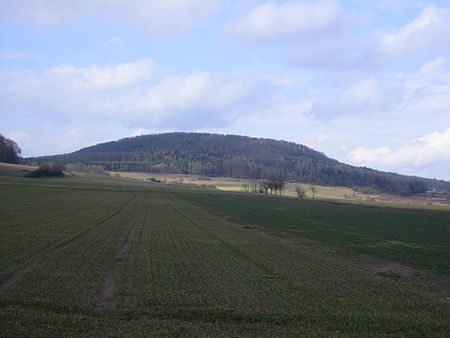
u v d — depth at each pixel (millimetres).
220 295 15609
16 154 187500
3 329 11320
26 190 88250
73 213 48844
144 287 16375
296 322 12977
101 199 79312
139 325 12094
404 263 26172
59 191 93125
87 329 11602
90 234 31719
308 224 51438
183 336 11352
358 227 49375
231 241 31938
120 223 41250
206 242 30453
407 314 14234
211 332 11758
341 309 14461
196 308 13859
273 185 162500
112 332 11438
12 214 43688
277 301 15156
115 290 15734
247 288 16875
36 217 42062
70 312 13031
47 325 11758
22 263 19625
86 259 21531
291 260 24438
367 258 27750
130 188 129875
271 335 11688
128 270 19422
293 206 89812
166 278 18047
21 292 14891
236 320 13078
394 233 43844
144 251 25016
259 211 71875
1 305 13484
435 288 19375
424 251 31438
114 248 25406
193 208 71750
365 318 13523
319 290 17125
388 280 20109
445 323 13344
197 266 20984
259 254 25922
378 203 134500
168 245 27891
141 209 62875
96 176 181250
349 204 108562
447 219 65875
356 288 17859
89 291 15344
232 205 84812
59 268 19094
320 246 32844
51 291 15180
